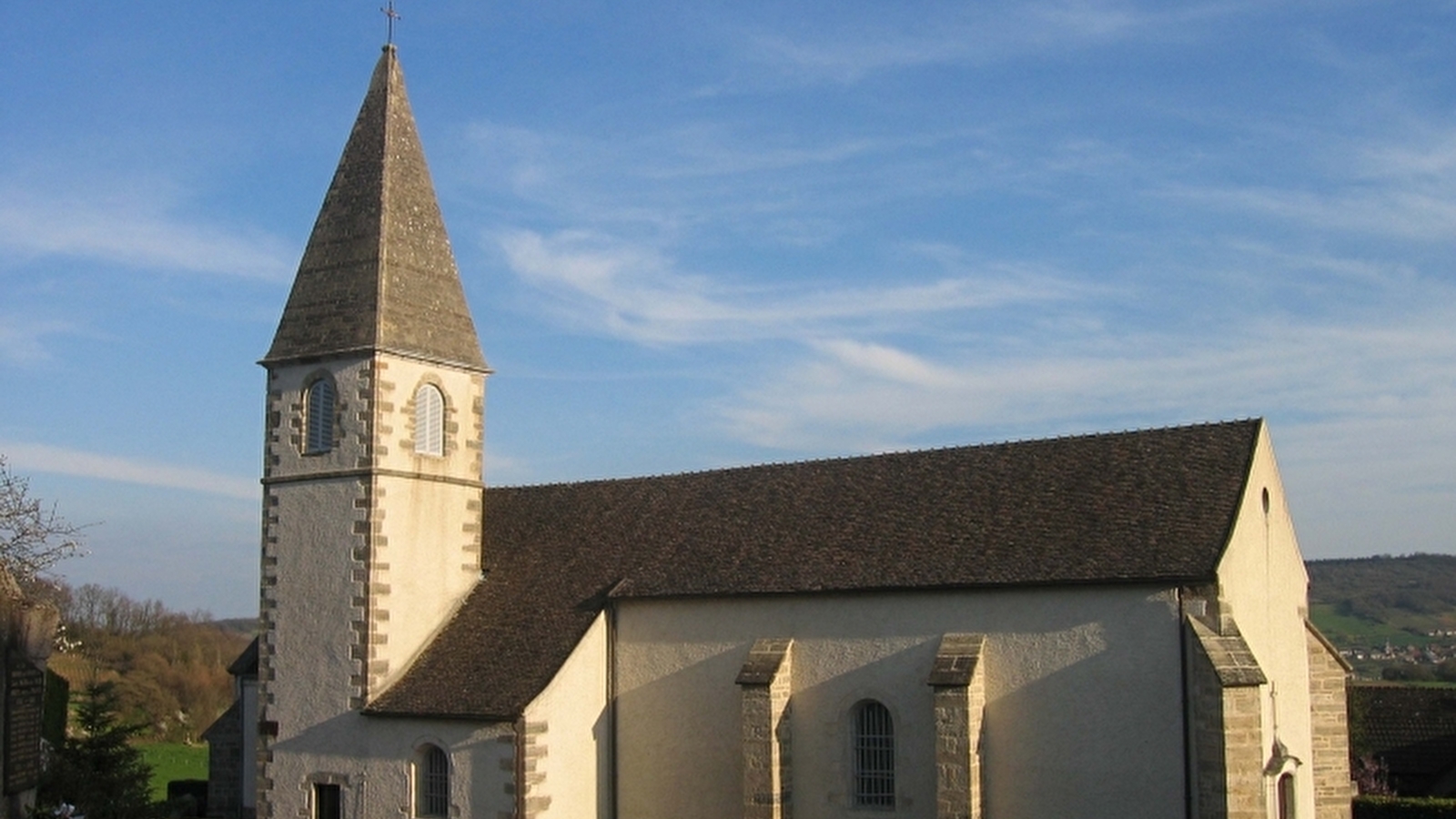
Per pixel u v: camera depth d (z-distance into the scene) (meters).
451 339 42.81
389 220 42.09
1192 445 35.53
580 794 37.94
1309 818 36.69
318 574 40.34
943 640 34.16
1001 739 33.19
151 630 103.31
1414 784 58.03
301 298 42.31
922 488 38.88
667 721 38.47
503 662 38.75
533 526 45.09
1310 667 37.94
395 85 44.03
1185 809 30.56
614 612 39.78
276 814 40.00
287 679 40.41
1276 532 35.91
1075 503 35.31
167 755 76.31
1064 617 32.78
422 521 41.25
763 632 37.28
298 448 41.31
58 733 47.09
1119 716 31.69
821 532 38.66
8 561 46.59
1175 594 31.36
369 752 38.62
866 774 35.38
